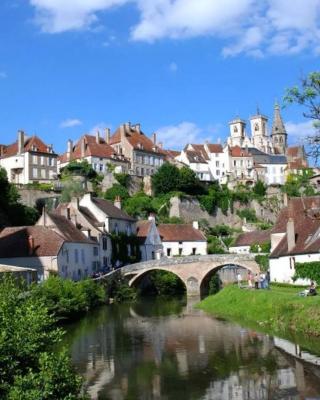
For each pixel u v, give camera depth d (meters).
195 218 113.31
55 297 47.97
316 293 42.12
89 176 108.19
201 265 72.69
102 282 64.81
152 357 30.94
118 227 85.56
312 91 30.91
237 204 121.06
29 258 61.19
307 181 131.12
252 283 58.31
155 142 142.12
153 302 65.81
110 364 29.45
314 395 22.17
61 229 67.88
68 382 15.59
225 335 37.00
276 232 64.25
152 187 114.56
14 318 16.86
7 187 83.19
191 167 138.50
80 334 40.28
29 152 104.94
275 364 27.45
